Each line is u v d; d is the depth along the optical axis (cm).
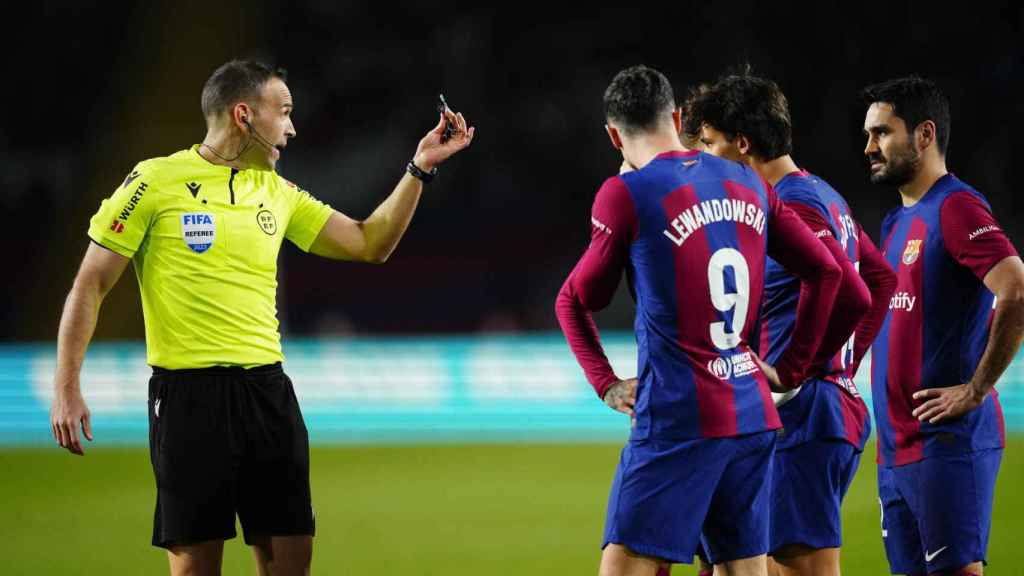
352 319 7912
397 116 8644
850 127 7919
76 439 1566
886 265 1705
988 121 7662
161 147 7744
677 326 1416
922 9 8031
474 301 7975
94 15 8412
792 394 1652
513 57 8700
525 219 8281
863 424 1736
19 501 3809
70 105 8462
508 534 3183
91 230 1622
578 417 5712
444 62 8688
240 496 1670
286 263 7844
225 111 1664
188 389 1617
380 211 1803
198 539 1616
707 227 1420
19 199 8250
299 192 1775
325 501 3781
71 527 3322
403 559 2862
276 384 1666
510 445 5238
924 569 1798
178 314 1619
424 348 5834
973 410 1702
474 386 5803
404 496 3862
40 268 7956
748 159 1688
